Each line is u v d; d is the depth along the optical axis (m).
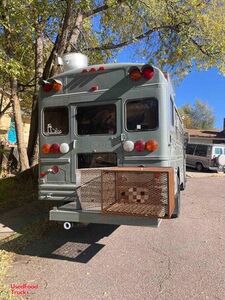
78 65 7.17
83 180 5.67
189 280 4.82
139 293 4.41
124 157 6.50
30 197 10.77
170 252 6.06
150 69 6.29
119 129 6.54
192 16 14.00
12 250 6.11
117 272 5.13
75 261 5.61
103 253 6.01
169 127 6.57
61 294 4.38
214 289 4.53
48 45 14.62
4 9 8.91
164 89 6.30
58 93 6.98
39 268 5.29
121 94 6.51
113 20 14.47
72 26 11.91
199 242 6.68
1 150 14.53
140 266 5.38
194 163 26.69
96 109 6.71
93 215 5.54
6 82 13.48
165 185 4.95
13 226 7.70
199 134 46.44
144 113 6.38
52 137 7.01
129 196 5.13
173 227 7.86
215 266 5.38
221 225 8.12
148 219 5.11
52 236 7.05
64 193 6.86
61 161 6.92
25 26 9.97
